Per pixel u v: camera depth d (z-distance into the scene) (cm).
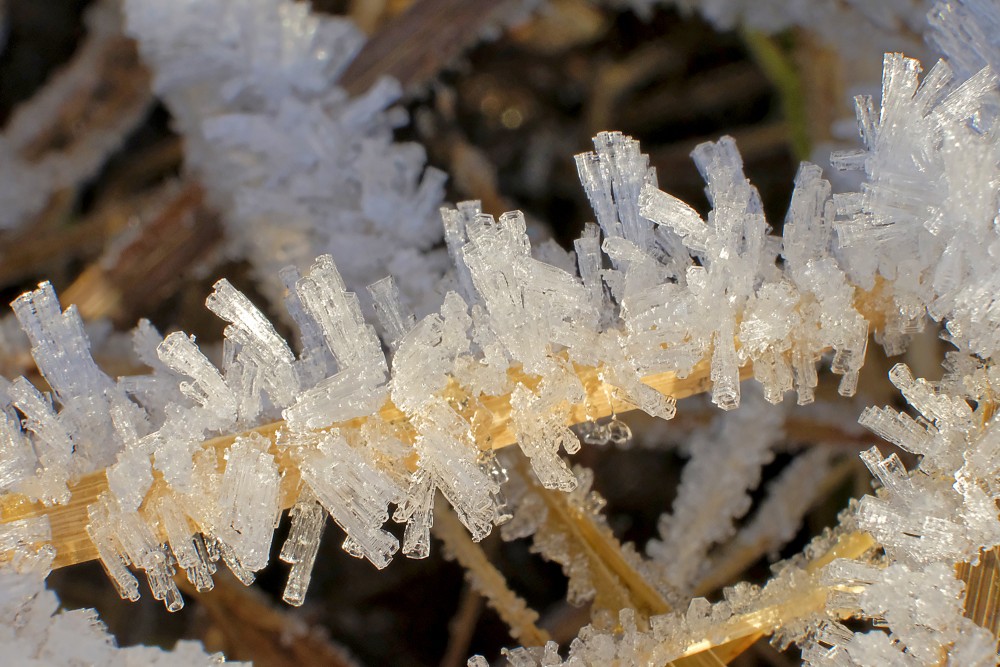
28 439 15
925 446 15
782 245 16
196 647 15
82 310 22
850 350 15
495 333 15
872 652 15
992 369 16
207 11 18
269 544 15
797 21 21
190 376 15
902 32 19
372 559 15
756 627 16
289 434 15
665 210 15
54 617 15
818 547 16
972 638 15
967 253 15
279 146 18
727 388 15
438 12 20
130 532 15
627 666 16
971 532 15
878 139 15
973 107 15
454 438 15
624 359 15
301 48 18
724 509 18
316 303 15
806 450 24
